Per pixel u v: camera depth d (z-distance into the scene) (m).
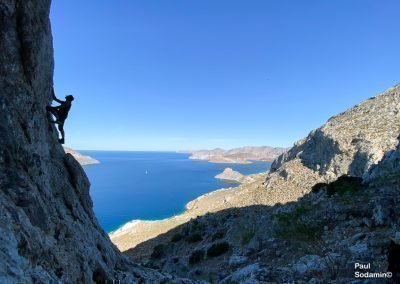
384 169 34.34
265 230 28.08
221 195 134.88
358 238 20.22
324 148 77.50
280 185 82.06
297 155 93.50
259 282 15.89
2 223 9.59
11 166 12.91
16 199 12.04
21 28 14.57
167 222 100.75
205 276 28.02
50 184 16.61
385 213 22.27
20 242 9.92
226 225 58.16
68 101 18.48
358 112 84.38
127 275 18.55
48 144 17.92
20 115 14.08
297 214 28.92
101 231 21.69
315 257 18.53
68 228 14.73
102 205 190.25
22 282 8.92
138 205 189.25
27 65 14.88
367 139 64.75
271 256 23.53
